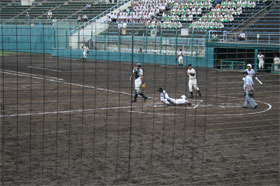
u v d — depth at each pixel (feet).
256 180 24.63
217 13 121.49
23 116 42.19
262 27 111.04
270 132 36.99
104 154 29.35
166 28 121.29
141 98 56.90
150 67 90.07
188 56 99.71
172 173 25.61
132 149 30.83
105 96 57.67
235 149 31.37
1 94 57.11
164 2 136.56
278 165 27.63
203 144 31.30
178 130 37.45
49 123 39.17
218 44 99.30
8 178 23.79
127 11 135.13
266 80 75.41
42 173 24.50
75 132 35.70
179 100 51.01
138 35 116.47
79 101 52.16
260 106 51.60
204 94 60.23
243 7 121.08
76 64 79.82
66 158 28.17
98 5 140.46
